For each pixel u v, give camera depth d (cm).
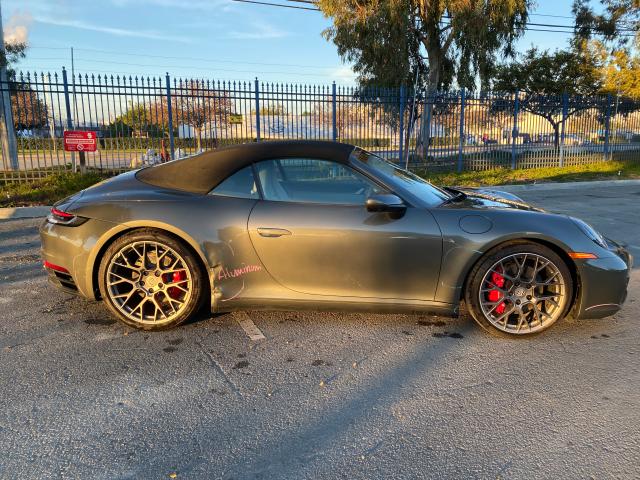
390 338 342
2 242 638
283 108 1358
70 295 420
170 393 269
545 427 239
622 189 1320
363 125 1470
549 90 2522
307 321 370
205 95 1227
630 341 337
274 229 325
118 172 1187
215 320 369
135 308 343
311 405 259
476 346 329
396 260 324
